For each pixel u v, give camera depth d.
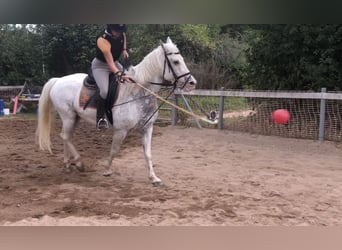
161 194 5.98
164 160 8.43
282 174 7.30
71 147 7.14
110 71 6.44
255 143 10.38
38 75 21.39
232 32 20.22
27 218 4.90
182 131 12.26
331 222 4.95
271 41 11.98
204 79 17.86
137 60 20.14
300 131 10.86
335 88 11.01
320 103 10.38
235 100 13.41
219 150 9.59
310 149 9.51
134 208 5.30
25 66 21.22
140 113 6.25
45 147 8.08
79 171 7.27
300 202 5.69
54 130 12.38
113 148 6.69
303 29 10.86
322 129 10.11
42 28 21.22
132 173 7.28
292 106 11.26
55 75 21.91
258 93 11.50
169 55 5.97
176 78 5.98
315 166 7.97
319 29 10.77
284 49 11.66
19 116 16.84
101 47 6.13
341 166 7.95
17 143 10.23
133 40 20.25
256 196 5.95
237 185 6.55
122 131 6.43
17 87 19.91
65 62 21.53
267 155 9.02
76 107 6.79
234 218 5.02
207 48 20.19
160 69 6.07
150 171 6.51
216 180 6.85
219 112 12.37
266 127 11.59
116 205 5.42
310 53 11.49
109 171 6.97
